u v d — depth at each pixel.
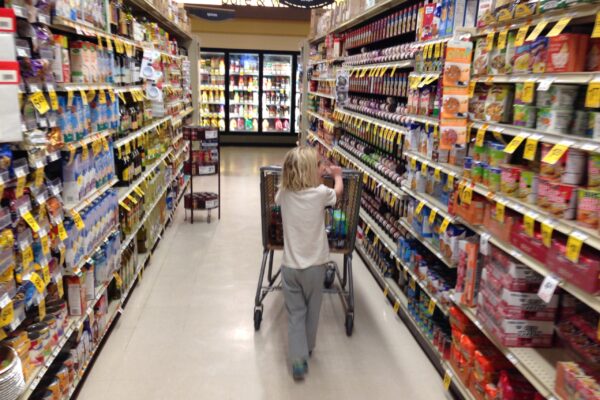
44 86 2.10
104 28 3.19
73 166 2.52
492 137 2.66
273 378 2.88
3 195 1.84
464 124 2.65
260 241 5.36
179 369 2.93
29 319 2.23
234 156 11.12
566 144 1.85
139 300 3.85
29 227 2.00
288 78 12.67
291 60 12.41
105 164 3.13
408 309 3.57
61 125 2.37
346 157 5.75
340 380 2.89
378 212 4.66
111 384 2.77
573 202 1.85
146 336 3.30
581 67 1.94
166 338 3.28
